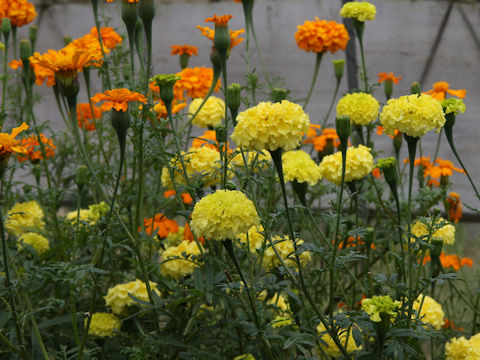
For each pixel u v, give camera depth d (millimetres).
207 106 2928
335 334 1849
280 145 1666
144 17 2201
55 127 6285
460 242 4465
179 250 2412
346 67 6316
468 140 6172
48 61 1907
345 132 1712
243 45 6520
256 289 1910
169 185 2521
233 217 1710
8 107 3223
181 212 2027
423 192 2721
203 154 2393
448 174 2908
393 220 2719
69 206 4051
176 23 6629
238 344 2416
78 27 6570
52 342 2281
